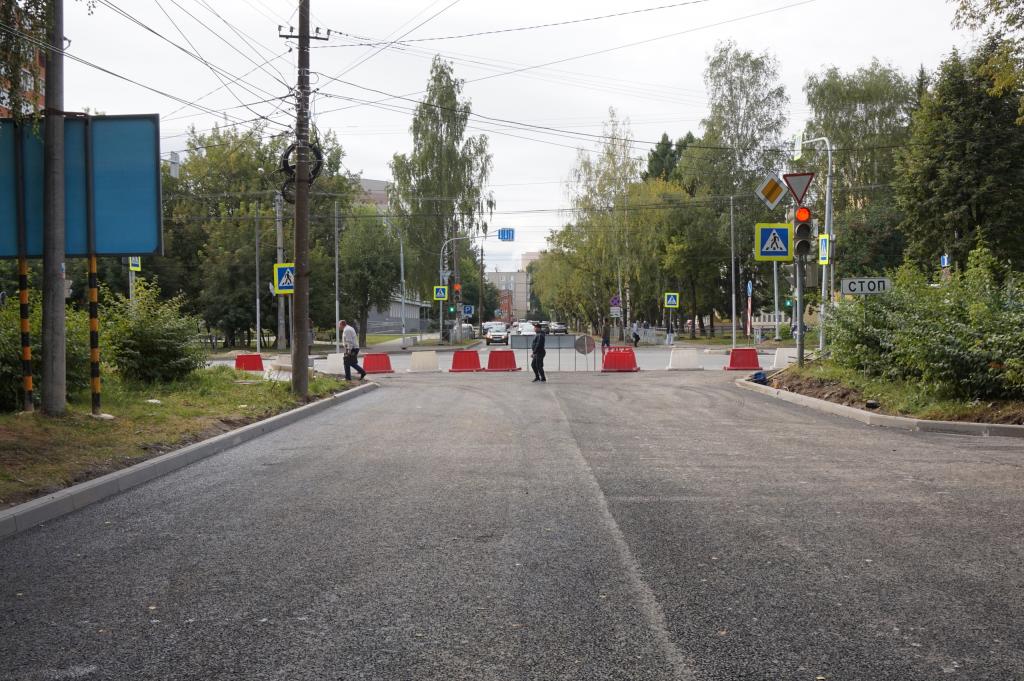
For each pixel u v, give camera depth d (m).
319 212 60.38
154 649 4.04
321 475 8.84
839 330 16.88
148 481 8.68
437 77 56.56
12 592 4.95
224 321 53.81
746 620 4.34
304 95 18.36
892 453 9.93
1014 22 15.48
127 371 16.64
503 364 32.47
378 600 4.71
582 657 3.88
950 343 12.96
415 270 56.91
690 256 60.91
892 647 3.97
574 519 6.63
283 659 3.89
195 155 59.16
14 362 11.38
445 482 8.30
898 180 42.47
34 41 10.18
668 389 20.59
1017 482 8.00
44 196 11.17
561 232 62.34
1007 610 4.46
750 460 9.50
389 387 23.78
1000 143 38.62
